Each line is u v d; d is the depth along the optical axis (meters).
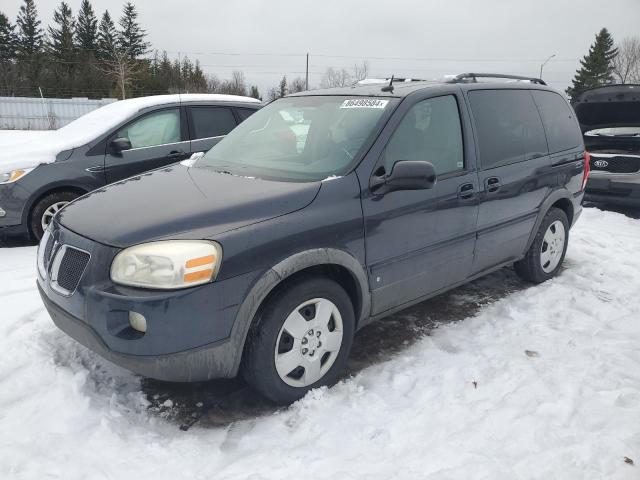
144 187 3.16
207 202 2.78
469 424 2.71
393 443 2.58
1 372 3.05
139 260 2.45
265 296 2.65
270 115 4.01
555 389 3.00
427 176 3.01
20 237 6.05
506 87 4.32
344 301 3.02
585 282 4.78
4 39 69.00
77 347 3.36
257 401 2.97
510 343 3.61
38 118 32.03
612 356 3.38
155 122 6.24
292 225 2.74
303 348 2.88
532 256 4.57
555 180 4.53
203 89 70.94
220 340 2.56
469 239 3.77
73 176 5.71
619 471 2.36
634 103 8.10
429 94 3.59
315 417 2.78
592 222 7.48
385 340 3.68
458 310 4.19
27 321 3.70
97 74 60.28
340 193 2.98
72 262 2.68
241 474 2.35
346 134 3.35
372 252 3.11
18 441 2.49
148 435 2.62
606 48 69.56
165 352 2.46
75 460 2.39
